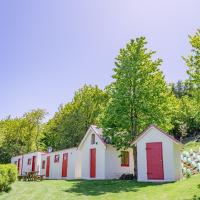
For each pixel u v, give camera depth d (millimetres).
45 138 62438
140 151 24469
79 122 51469
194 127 54500
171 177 22078
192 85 17688
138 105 27312
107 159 30234
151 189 18422
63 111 55406
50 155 39844
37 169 41750
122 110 27516
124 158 32062
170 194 15695
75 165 34062
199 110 18438
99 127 32562
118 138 28078
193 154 32125
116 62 29359
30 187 20438
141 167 24062
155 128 23984
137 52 28969
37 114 61500
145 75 28266
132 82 28234
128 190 18906
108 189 19844
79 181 26594
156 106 27594
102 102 51438
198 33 17500
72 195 17328
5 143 59312
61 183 24375
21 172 45375
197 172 25000
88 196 17016
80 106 52344
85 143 33375
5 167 17438
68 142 51719
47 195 17047
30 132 60812
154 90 27656
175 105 30922
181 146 23422
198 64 17094
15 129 60281
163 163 22828
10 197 15820
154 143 23781
